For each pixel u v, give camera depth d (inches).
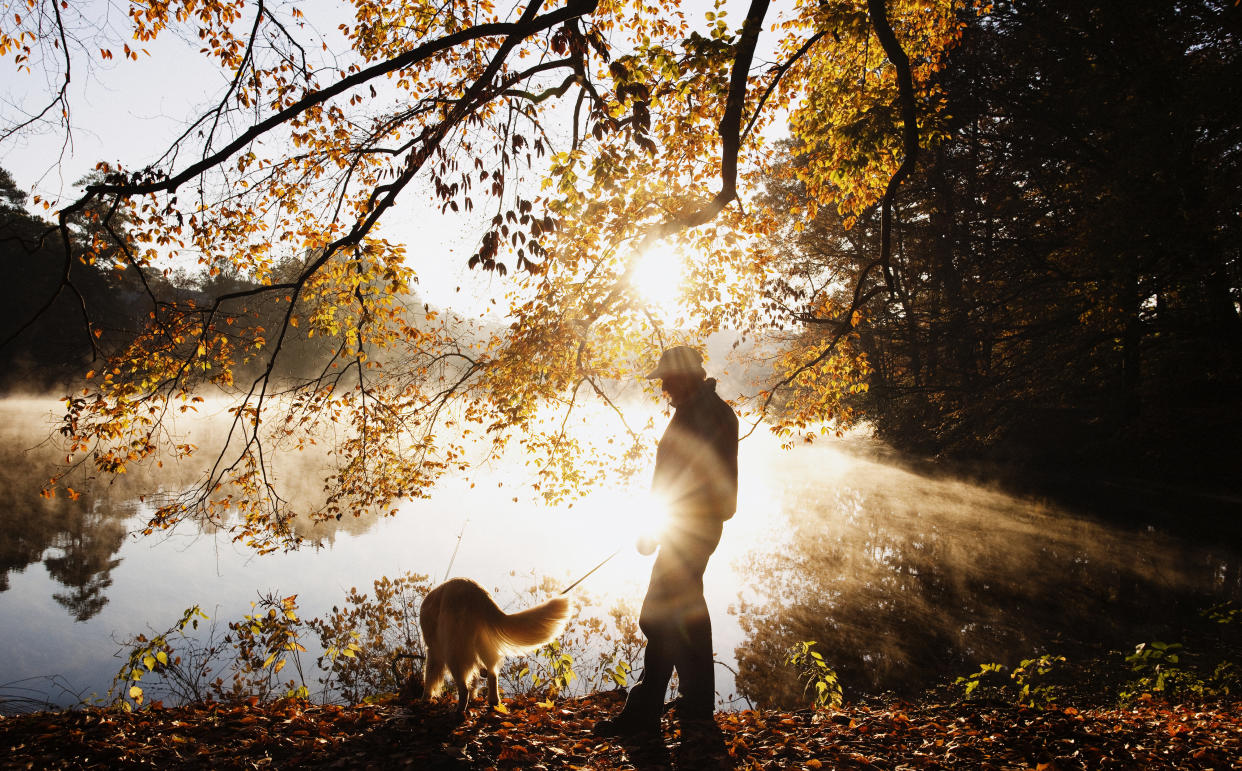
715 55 264.1
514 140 211.3
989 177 989.8
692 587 173.6
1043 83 846.5
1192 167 673.6
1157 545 577.6
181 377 280.2
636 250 287.7
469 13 291.4
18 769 139.2
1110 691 288.8
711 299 347.6
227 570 489.1
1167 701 251.9
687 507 170.2
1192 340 778.8
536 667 307.3
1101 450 902.4
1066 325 904.3
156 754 150.5
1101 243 718.5
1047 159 906.7
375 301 272.1
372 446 324.5
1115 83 742.5
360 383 309.7
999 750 173.9
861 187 418.3
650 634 175.3
